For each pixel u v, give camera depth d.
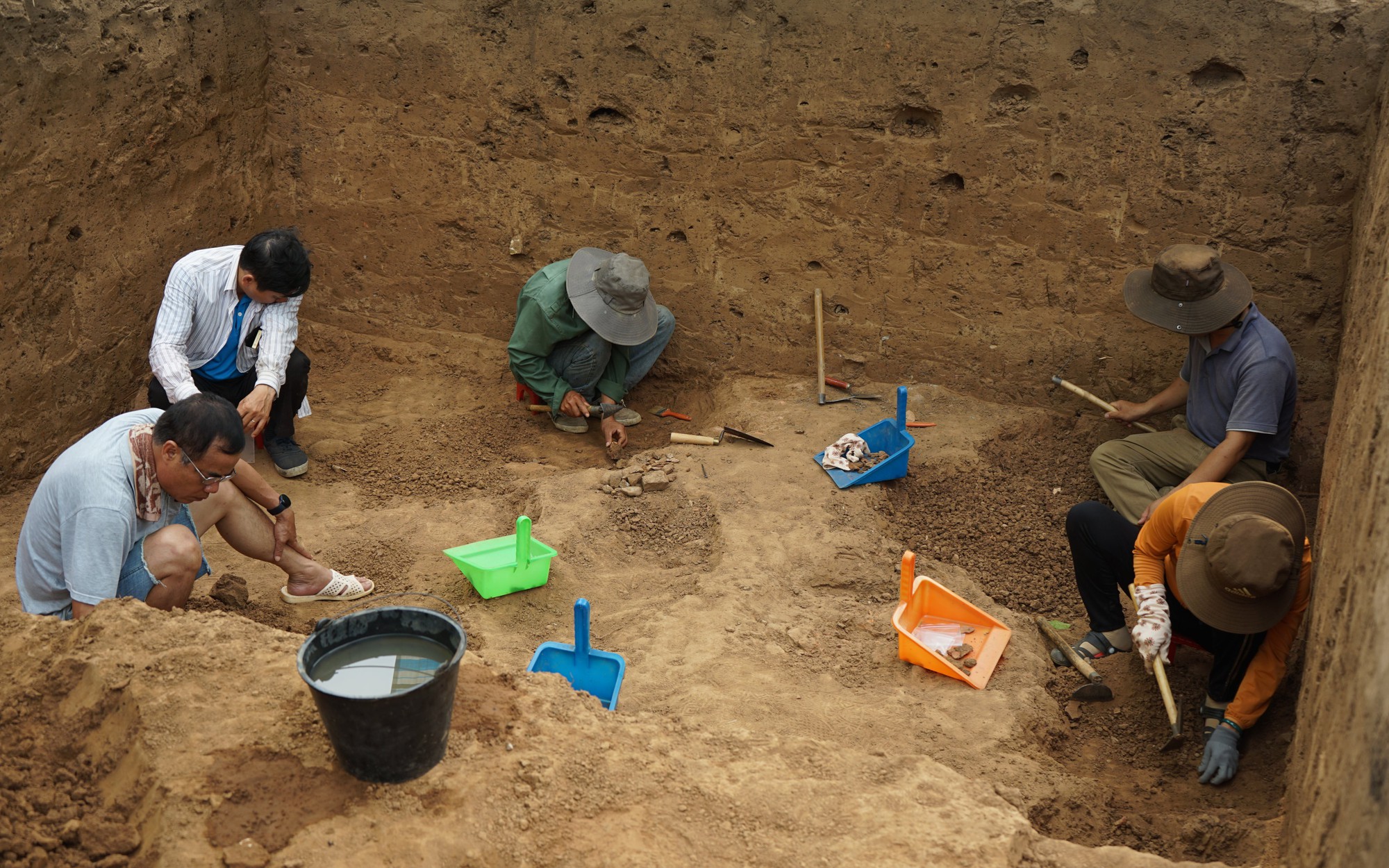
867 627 4.38
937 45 5.70
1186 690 4.30
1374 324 3.79
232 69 6.64
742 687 3.97
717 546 5.00
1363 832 2.17
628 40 6.20
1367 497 2.99
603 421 6.22
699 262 6.54
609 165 6.50
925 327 6.25
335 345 7.27
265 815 2.71
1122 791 3.76
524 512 5.36
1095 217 5.70
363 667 2.91
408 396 6.80
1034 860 2.94
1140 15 5.30
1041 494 5.61
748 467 5.56
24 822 2.74
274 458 5.81
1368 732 2.34
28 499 5.47
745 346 6.62
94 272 5.89
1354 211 5.18
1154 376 5.83
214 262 5.23
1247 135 5.29
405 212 6.98
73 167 5.64
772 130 6.13
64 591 3.72
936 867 2.83
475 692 3.20
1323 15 5.00
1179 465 5.25
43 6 5.33
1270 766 3.78
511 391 6.84
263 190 7.09
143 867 2.64
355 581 4.64
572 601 4.65
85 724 3.03
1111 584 4.38
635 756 3.10
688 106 6.23
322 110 6.91
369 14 6.60
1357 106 5.07
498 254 6.91
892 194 6.05
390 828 2.72
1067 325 5.95
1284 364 4.87
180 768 2.81
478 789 2.85
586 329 6.11
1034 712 3.94
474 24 6.44
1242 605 3.67
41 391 5.63
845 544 4.93
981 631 4.34
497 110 6.58
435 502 5.59
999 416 6.06
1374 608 2.57
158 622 3.29
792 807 3.01
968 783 3.27
